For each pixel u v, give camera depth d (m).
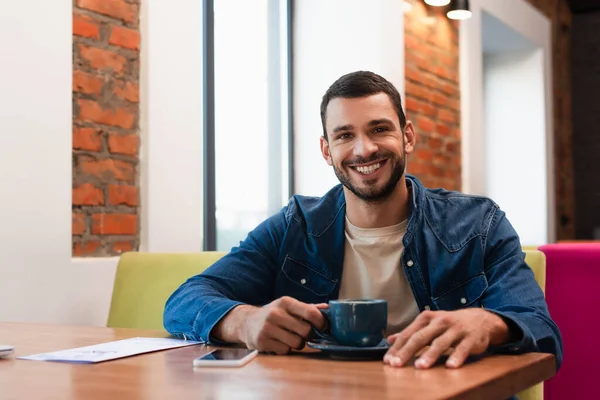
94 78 2.23
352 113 1.43
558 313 1.84
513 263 1.43
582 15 6.36
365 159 1.43
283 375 0.92
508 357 1.06
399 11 3.73
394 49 3.67
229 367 0.99
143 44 2.39
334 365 1.00
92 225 2.22
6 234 1.93
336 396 0.79
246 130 3.42
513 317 1.11
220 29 3.27
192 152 2.54
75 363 1.03
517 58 5.61
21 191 1.97
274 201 3.59
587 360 1.79
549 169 5.58
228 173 3.30
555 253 1.86
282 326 1.11
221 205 3.26
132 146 2.35
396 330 1.52
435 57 4.21
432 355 0.98
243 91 3.41
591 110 6.33
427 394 0.80
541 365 1.05
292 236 1.60
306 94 3.70
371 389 0.83
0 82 1.93
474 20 4.53
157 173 2.40
